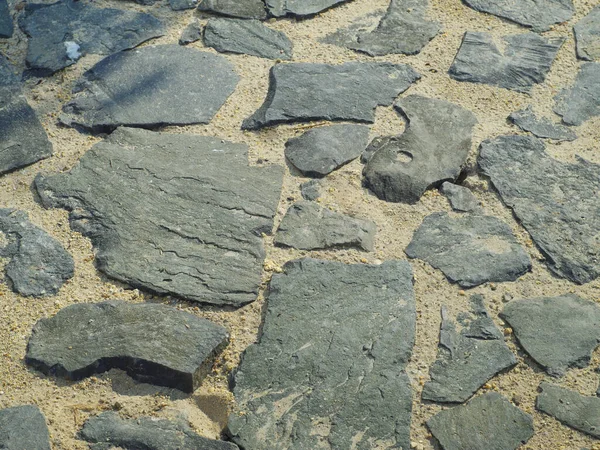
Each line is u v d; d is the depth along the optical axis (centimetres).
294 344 173
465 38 244
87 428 161
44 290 182
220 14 248
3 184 203
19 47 237
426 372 172
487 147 214
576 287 187
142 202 197
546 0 259
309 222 196
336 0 255
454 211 201
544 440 163
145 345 171
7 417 162
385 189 204
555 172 209
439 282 187
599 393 170
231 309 181
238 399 166
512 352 175
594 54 242
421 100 226
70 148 212
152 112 219
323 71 232
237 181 203
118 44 237
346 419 164
